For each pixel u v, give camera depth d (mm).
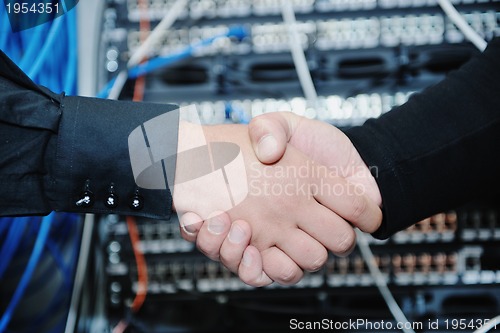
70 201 618
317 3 862
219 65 875
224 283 884
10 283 903
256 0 873
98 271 862
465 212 853
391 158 666
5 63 571
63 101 616
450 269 867
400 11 858
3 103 570
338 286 875
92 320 853
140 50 828
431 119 683
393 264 869
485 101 682
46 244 905
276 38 875
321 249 691
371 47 866
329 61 878
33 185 594
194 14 871
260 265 691
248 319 901
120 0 875
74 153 605
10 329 882
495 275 855
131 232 873
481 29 846
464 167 674
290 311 890
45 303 905
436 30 857
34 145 587
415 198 670
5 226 880
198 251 882
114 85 834
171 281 886
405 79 868
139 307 893
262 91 882
